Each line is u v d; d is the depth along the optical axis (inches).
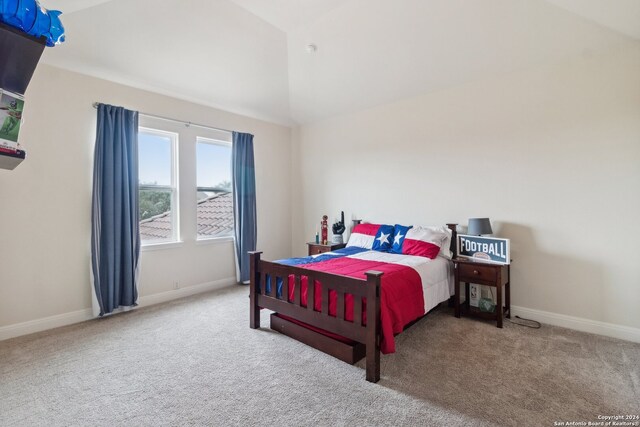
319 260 119.6
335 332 87.7
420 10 106.5
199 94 150.7
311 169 199.6
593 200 107.5
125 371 84.0
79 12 98.7
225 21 113.5
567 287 112.8
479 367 85.2
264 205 191.8
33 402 70.9
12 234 106.0
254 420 64.9
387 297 86.3
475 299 128.3
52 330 111.3
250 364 87.4
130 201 129.4
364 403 70.2
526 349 95.5
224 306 137.0
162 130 144.9
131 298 128.7
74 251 118.6
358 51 130.1
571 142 111.1
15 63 36.1
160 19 107.2
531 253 120.0
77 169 119.1
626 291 102.3
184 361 89.2
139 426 63.4
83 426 63.5
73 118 118.2
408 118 154.6
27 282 108.7
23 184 108.0
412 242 132.4
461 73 129.4
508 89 124.4
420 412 67.1
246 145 175.8
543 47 109.6
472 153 134.3
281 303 103.6
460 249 127.3
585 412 66.5
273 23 119.2
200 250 159.0
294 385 77.4
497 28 107.0
